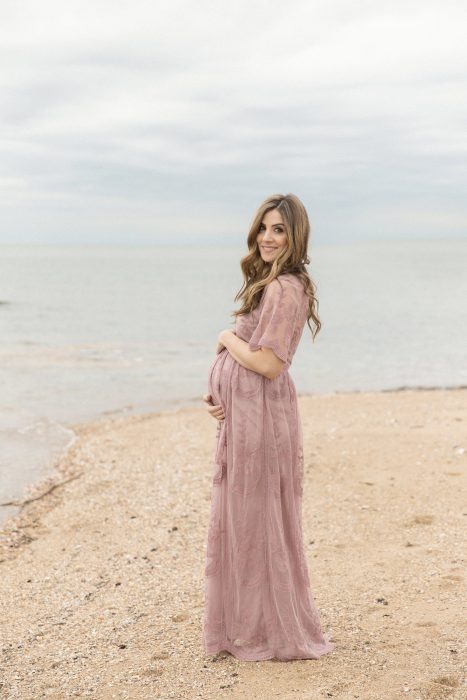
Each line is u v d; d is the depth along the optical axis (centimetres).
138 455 905
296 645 354
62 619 452
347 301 4256
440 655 360
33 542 615
